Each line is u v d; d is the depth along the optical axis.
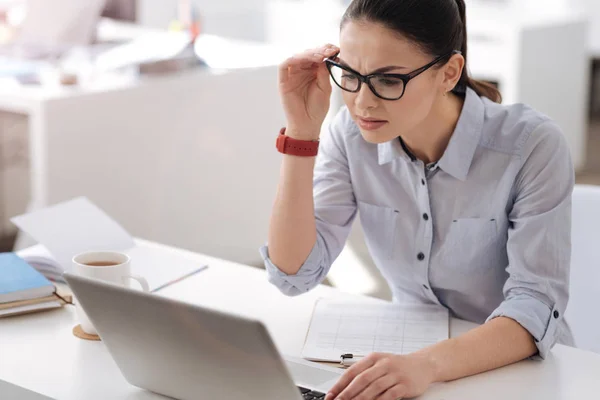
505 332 1.52
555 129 1.68
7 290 1.71
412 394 1.39
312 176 1.72
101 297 1.32
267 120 3.88
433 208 1.75
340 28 1.55
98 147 3.26
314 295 1.83
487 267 1.77
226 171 3.77
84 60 3.65
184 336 1.27
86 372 1.49
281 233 1.72
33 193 3.17
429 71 1.52
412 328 1.65
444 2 1.52
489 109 1.73
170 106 3.49
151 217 3.52
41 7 3.86
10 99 3.12
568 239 1.65
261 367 1.23
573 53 5.45
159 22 6.09
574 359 1.55
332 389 1.38
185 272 1.91
